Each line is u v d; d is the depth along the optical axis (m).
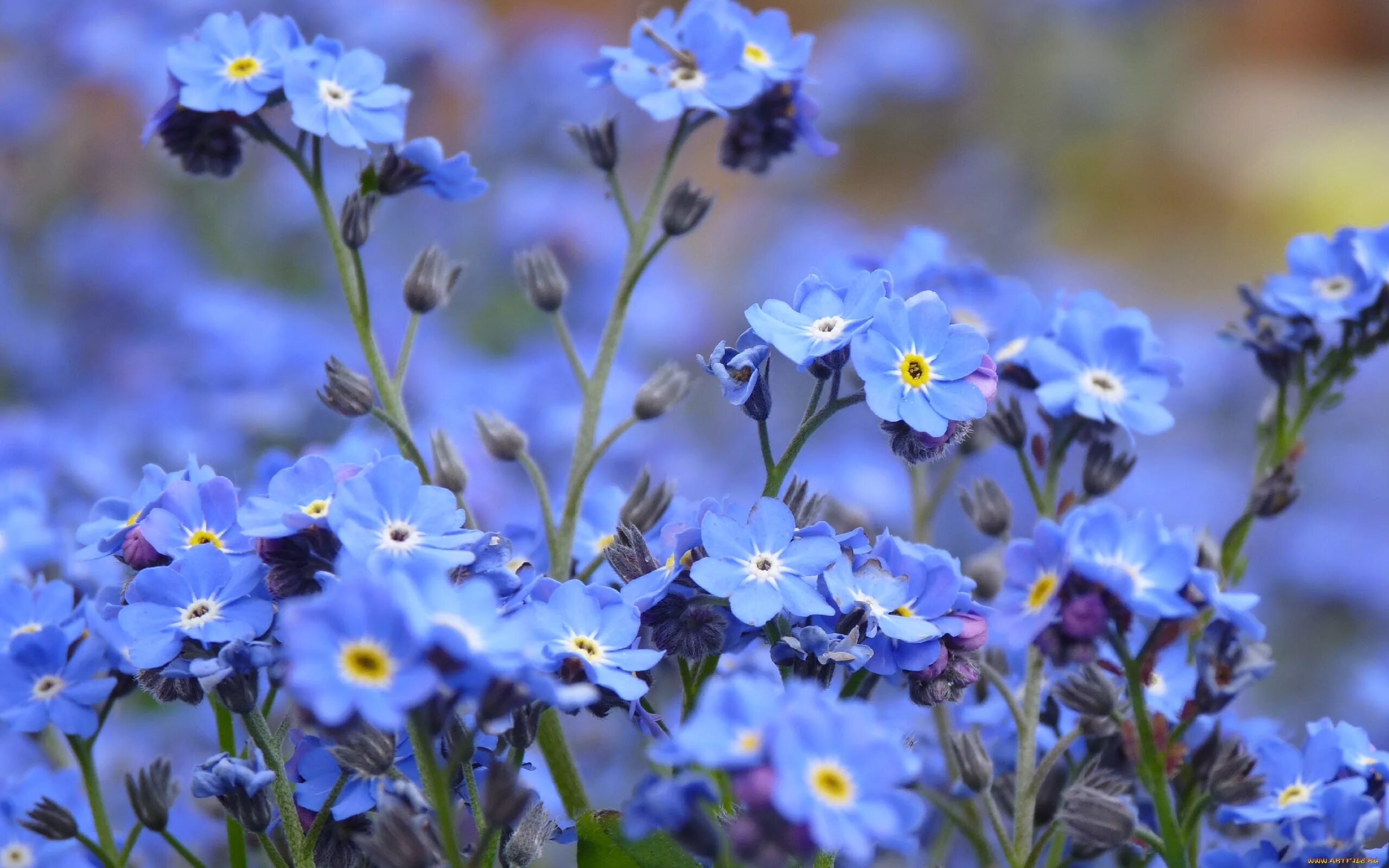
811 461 0.38
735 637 0.23
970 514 0.26
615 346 0.26
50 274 0.47
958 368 0.23
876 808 0.21
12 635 0.24
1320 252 0.26
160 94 0.47
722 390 0.23
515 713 0.23
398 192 0.25
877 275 0.23
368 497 0.23
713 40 0.26
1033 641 0.23
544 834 0.23
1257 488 0.26
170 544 0.23
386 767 0.23
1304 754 0.24
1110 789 0.24
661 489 0.25
